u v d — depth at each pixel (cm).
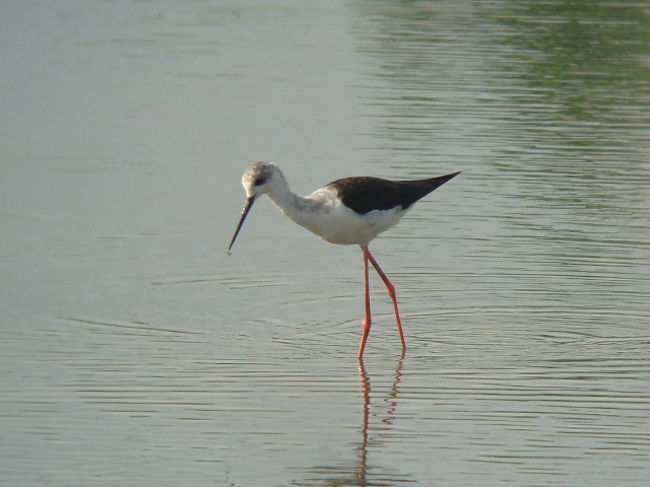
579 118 1945
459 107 1989
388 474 873
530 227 1478
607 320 1204
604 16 2600
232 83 2133
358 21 2619
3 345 1117
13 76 2148
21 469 873
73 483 852
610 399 1014
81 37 2450
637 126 1906
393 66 2241
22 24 2541
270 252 1411
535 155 1756
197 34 2495
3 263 1332
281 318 1215
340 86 2112
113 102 2011
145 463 888
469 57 2298
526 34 2459
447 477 867
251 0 2870
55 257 1358
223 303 1247
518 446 922
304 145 1788
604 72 2203
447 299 1268
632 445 922
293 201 1128
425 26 2553
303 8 2772
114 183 1634
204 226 1487
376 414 985
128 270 1328
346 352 1133
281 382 1052
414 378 1066
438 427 959
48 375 1052
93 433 939
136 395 1016
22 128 1861
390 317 1227
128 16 2669
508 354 1123
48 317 1189
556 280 1309
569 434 944
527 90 2091
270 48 2384
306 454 906
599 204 1560
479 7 2725
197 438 935
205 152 1762
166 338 1148
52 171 1673
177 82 2138
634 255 1379
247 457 902
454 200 1582
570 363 1098
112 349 1116
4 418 963
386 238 1454
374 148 1772
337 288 1303
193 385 1040
